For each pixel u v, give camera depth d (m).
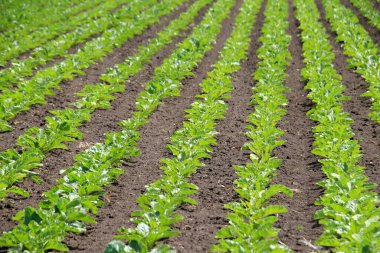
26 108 13.31
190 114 12.89
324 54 18.47
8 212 8.68
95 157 10.09
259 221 7.74
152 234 7.38
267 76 15.96
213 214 8.73
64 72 16.34
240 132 12.61
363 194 8.56
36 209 8.58
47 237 7.34
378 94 14.02
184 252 7.48
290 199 9.34
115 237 7.36
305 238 7.95
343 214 7.88
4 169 9.47
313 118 12.88
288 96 15.41
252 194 8.84
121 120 13.26
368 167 10.54
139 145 11.72
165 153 11.35
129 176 10.22
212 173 10.40
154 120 13.32
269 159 10.36
